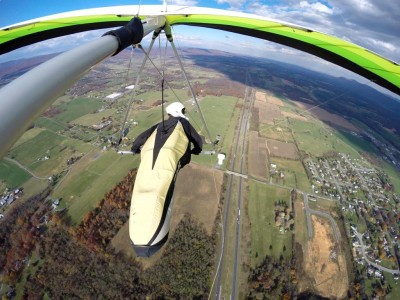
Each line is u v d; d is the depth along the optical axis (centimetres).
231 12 639
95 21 639
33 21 625
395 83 545
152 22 468
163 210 280
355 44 562
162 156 319
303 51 673
